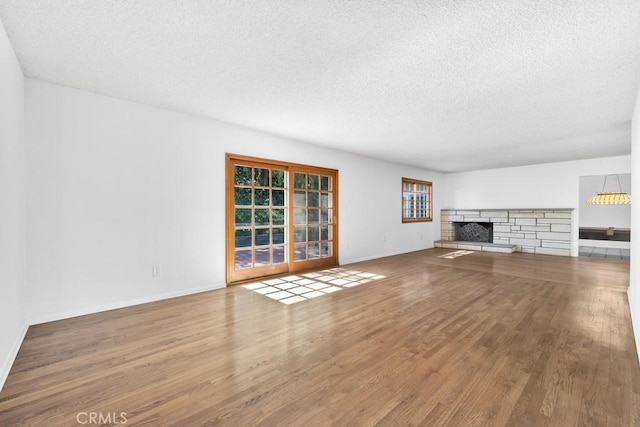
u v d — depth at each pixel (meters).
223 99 3.18
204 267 3.87
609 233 8.31
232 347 2.29
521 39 2.03
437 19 1.82
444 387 1.76
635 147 2.99
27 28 1.96
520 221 7.39
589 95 2.99
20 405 1.60
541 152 5.79
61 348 2.26
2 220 1.90
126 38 2.08
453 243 8.09
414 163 7.12
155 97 3.15
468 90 2.89
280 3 1.70
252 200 4.48
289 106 3.38
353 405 1.60
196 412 1.55
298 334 2.54
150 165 3.40
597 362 2.04
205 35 2.03
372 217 6.44
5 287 1.96
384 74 2.57
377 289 3.98
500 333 2.54
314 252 5.38
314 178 5.34
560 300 3.46
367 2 1.67
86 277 2.99
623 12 1.72
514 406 1.58
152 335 2.51
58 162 2.82
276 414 1.53
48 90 2.78
